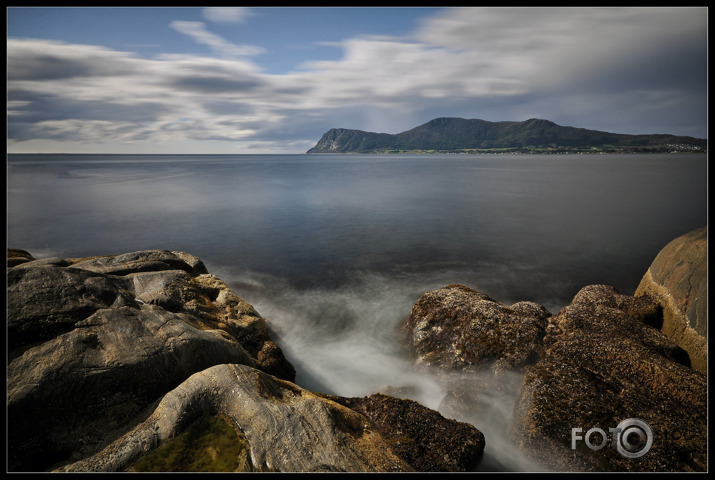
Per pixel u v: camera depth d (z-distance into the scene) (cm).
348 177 10475
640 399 755
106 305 793
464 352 1087
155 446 567
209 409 629
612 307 1137
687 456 642
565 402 780
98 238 3212
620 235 3303
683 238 1149
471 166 17462
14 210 4438
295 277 2311
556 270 2423
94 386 623
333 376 1192
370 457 577
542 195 6106
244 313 1102
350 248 3000
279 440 569
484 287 2130
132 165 18488
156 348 715
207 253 2839
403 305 1844
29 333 653
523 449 754
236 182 8706
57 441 564
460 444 710
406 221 4044
